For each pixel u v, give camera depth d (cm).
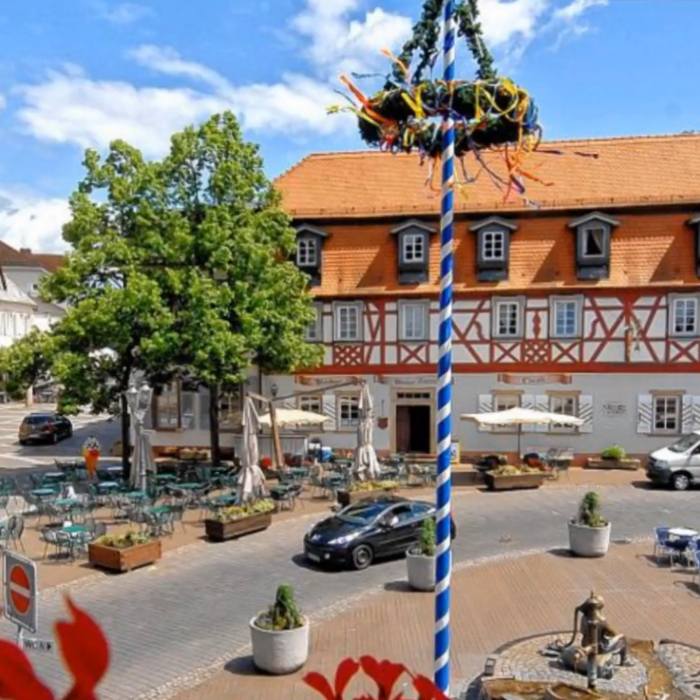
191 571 1709
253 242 2673
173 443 3250
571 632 1265
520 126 823
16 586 851
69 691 115
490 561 1770
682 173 3131
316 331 3145
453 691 1080
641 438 2986
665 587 1566
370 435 2592
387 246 3139
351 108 829
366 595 1541
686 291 2923
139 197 2675
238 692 1098
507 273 3045
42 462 3312
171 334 2480
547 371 3019
